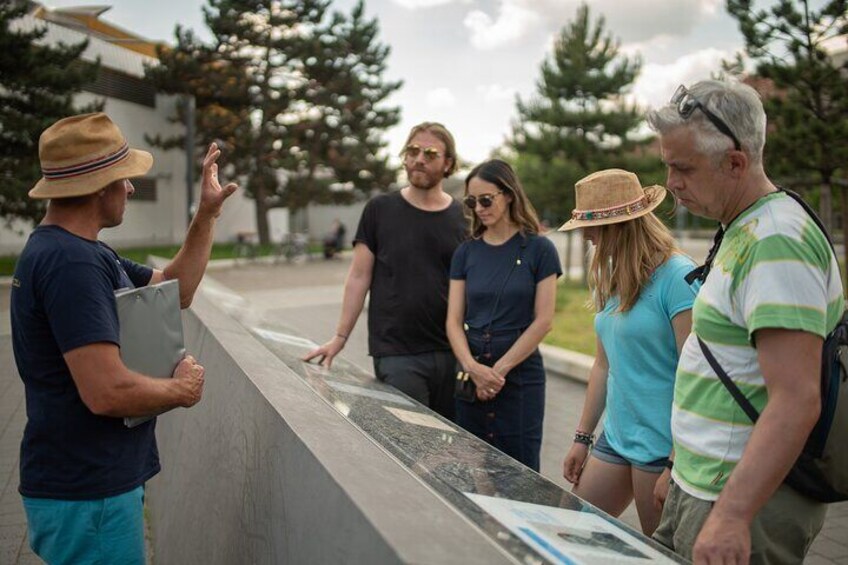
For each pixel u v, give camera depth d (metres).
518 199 3.39
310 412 1.99
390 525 1.22
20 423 5.94
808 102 9.90
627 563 1.40
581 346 9.26
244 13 30.52
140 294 2.07
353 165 32.31
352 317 3.83
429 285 3.78
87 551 1.98
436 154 3.72
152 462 2.18
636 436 2.58
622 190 2.57
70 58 19.86
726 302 1.70
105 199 2.06
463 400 3.41
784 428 1.53
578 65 16.77
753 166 1.73
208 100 30.45
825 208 10.29
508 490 1.72
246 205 38.50
